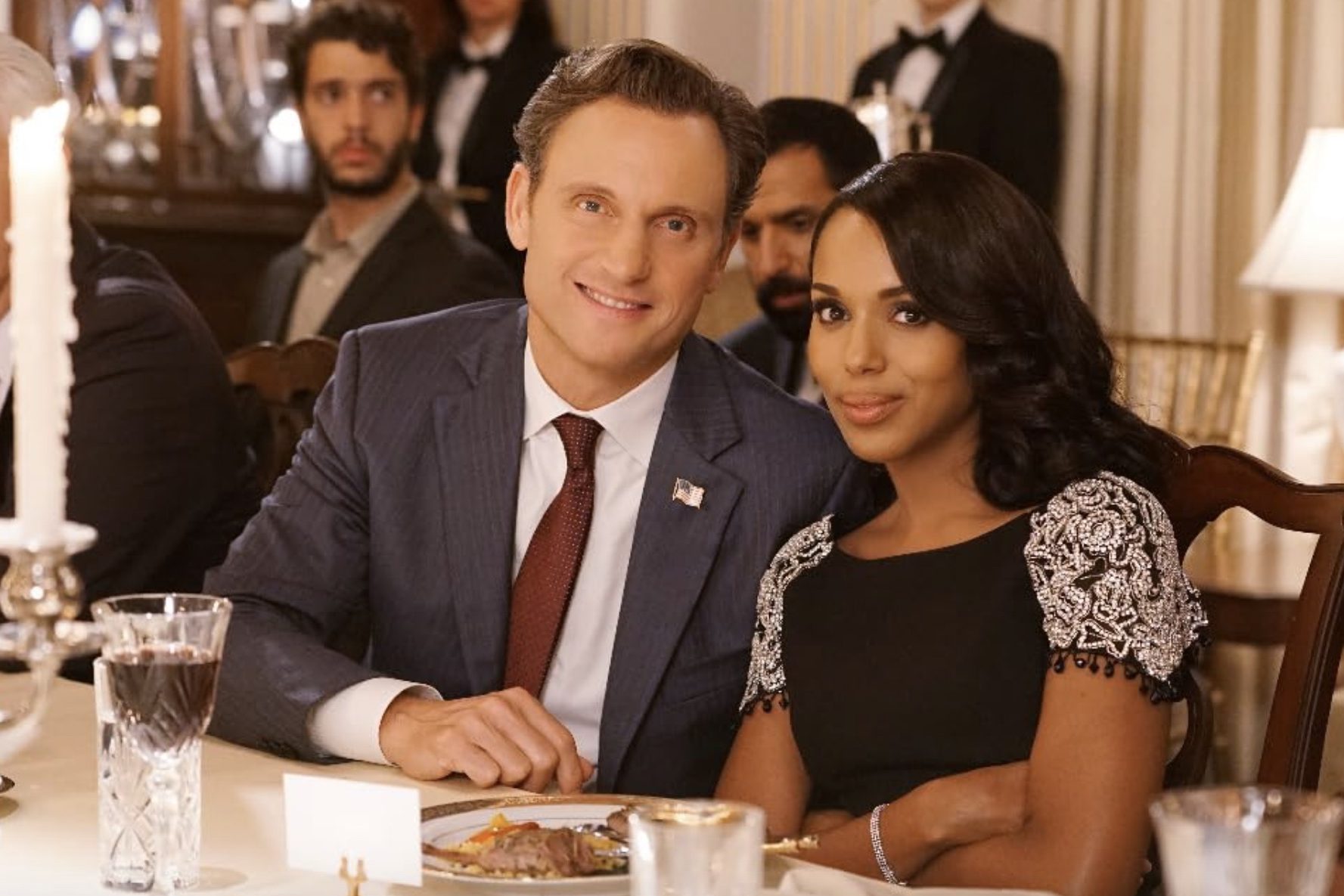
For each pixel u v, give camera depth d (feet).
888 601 8.43
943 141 24.00
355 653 10.52
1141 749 7.81
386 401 9.35
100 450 11.57
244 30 26.13
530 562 9.00
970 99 23.95
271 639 8.48
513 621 8.97
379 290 19.79
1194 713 8.64
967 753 8.16
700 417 9.11
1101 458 8.57
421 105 20.52
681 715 8.88
